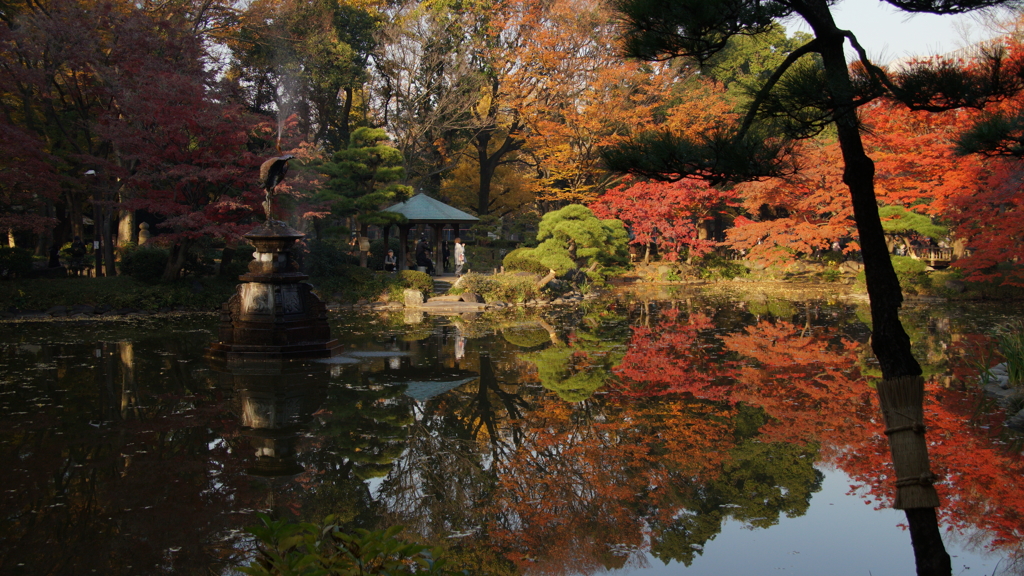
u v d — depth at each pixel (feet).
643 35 14.56
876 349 13.83
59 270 79.51
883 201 86.79
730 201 127.75
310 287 47.80
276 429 29.14
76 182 71.31
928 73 12.89
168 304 71.67
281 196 80.79
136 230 110.83
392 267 95.96
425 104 120.37
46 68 69.36
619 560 17.67
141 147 66.54
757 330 58.23
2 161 67.51
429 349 49.60
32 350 47.80
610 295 94.32
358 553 8.80
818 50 13.97
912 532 13.26
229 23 98.58
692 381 38.34
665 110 121.49
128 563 16.99
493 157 131.34
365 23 118.73
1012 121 13.83
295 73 106.01
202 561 17.13
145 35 71.31
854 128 13.82
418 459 25.54
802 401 33.47
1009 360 34.94
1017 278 78.79
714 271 119.96
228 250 83.05
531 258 93.97
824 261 123.03
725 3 13.28
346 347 50.14
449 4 117.08
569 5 111.14
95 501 21.06
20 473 23.50
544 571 16.88
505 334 57.57
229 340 46.19
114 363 43.06
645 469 24.45
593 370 41.75
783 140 14.03
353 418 30.99
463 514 20.65
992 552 17.90
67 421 29.96
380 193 86.99
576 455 25.94
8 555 17.42
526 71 117.39
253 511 20.48
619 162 14.64
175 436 28.02
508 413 31.99
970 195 66.08
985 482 22.54
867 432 28.43
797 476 23.67
